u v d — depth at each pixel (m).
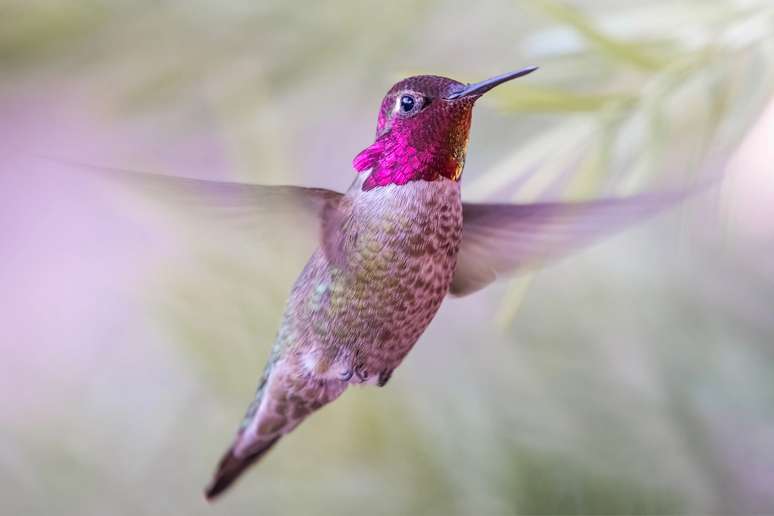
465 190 1.31
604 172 1.30
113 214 1.46
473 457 1.39
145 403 1.40
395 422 1.38
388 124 1.30
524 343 1.40
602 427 1.39
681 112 1.30
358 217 1.30
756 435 1.40
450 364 1.40
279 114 1.36
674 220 1.40
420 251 1.30
